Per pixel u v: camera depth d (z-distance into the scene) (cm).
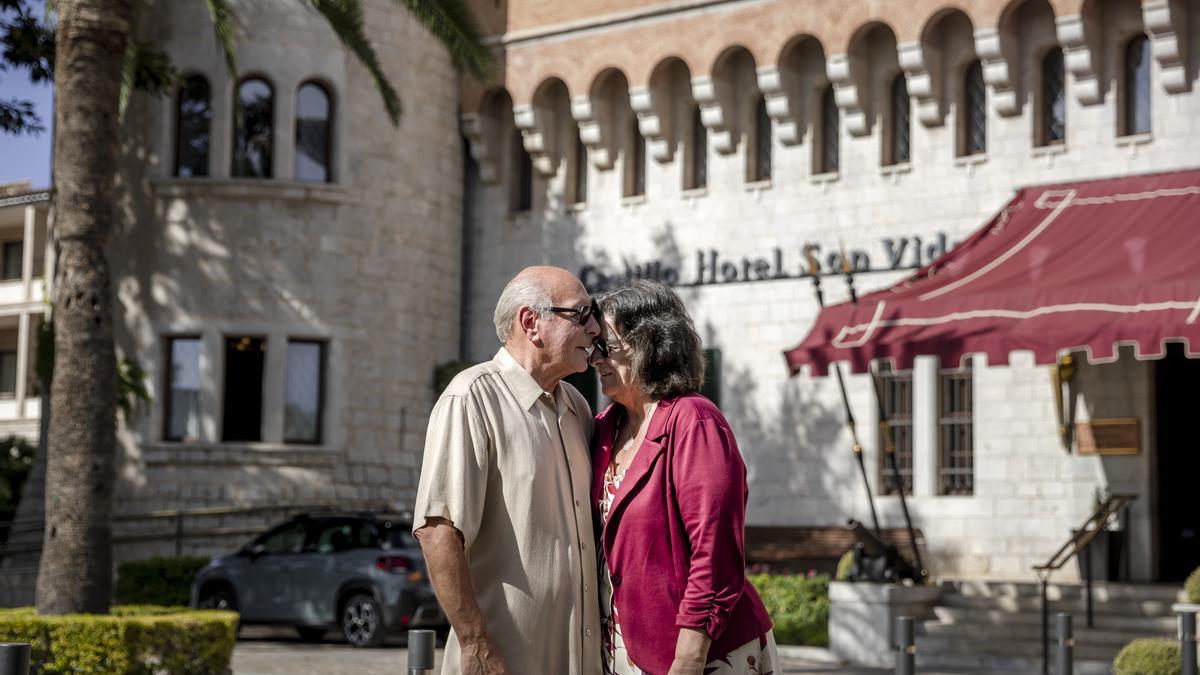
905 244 2412
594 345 568
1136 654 1423
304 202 2650
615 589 546
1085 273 1903
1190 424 2186
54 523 1417
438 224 2831
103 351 1455
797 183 2541
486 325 2878
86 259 1459
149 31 2661
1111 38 2267
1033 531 2248
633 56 2661
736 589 521
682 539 536
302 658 1842
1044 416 2264
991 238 2158
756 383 2550
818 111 2550
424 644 714
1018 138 2336
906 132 2473
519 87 2798
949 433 2367
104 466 1436
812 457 2480
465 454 535
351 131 2700
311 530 2102
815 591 2133
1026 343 1836
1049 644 1909
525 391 559
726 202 2616
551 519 547
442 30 2270
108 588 1430
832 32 2450
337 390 2645
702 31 2588
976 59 2394
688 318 572
